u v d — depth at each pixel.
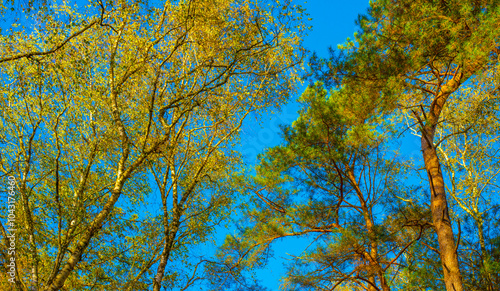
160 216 10.21
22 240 7.82
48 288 6.43
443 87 8.46
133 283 8.52
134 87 9.55
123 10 8.16
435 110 8.66
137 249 9.88
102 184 9.85
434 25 7.61
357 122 8.66
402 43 8.00
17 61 7.73
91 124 8.65
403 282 9.81
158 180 9.20
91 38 8.89
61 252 7.13
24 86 7.71
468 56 6.72
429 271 7.89
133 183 10.73
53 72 8.05
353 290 11.93
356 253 8.73
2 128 8.61
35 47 8.13
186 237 10.56
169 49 9.73
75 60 8.02
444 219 7.65
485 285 7.57
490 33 6.54
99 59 9.16
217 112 9.52
